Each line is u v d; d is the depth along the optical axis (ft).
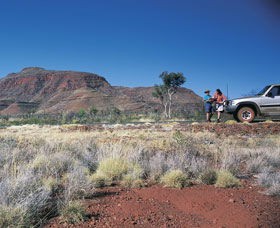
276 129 44.01
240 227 10.73
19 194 13.20
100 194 15.28
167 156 24.43
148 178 19.04
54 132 49.65
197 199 14.17
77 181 15.58
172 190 15.93
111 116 107.04
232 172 20.03
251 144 32.60
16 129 60.54
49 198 13.82
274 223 11.03
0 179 16.55
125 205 13.33
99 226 11.00
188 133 39.68
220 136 38.70
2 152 25.23
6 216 10.95
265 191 15.44
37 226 11.15
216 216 11.90
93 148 28.63
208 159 24.95
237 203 13.51
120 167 19.61
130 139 36.29
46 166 20.75
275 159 24.14
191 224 11.16
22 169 18.20
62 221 11.44
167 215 12.11
